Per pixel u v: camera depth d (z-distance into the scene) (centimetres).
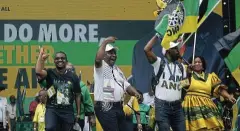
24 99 4712
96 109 2867
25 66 4750
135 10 4775
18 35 4750
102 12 4772
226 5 4766
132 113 3628
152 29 4772
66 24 4762
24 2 4750
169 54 2927
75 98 3028
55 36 4759
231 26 4766
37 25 4759
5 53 4738
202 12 4225
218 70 4712
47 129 2894
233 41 4275
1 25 4731
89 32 4766
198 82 3197
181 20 3212
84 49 4762
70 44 4759
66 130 2952
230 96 3288
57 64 2941
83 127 3466
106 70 2870
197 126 3173
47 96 2939
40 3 4750
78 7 4766
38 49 4750
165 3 3469
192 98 3197
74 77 2975
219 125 3189
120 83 2900
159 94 2892
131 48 4762
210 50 4747
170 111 2894
